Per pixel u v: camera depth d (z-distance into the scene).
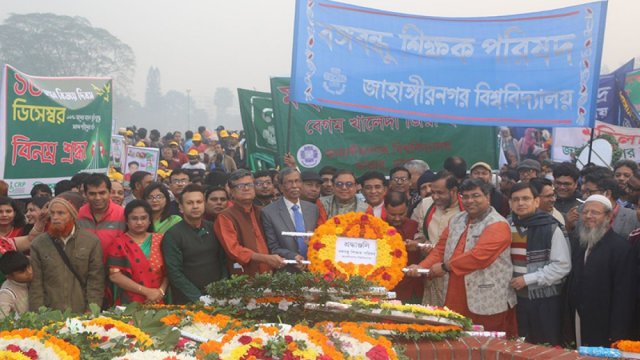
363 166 10.97
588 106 9.36
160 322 5.29
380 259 6.54
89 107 10.46
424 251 7.66
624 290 6.82
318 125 10.89
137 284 7.20
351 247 6.59
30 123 9.84
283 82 10.89
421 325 5.77
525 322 7.05
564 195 8.73
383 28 9.52
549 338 6.97
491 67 9.55
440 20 9.57
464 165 9.18
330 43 9.41
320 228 6.64
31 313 5.20
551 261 6.99
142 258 7.27
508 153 17.06
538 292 6.99
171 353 4.55
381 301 6.01
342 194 7.83
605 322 6.89
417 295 7.84
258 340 4.72
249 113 12.01
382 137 11.01
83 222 7.94
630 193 8.14
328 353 4.78
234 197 7.41
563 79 9.42
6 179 9.65
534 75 9.48
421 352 5.48
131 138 25.69
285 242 7.38
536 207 7.21
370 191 8.08
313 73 9.38
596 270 6.89
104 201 7.97
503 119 9.55
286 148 10.87
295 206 7.56
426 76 9.57
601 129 13.04
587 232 6.98
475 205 6.93
